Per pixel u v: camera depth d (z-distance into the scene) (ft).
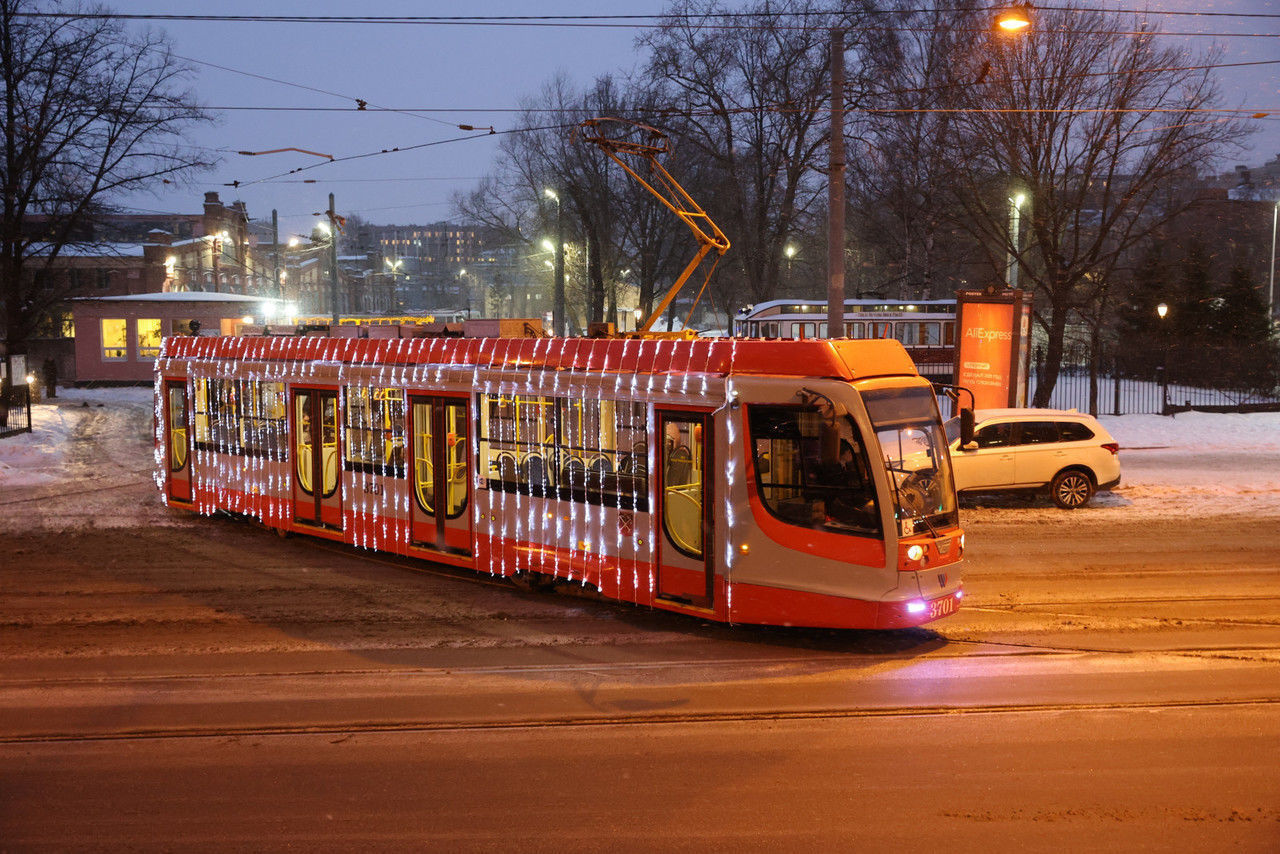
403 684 25.02
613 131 136.67
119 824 17.43
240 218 214.69
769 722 22.21
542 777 19.31
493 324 40.29
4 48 104.22
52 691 24.58
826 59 118.01
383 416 38.75
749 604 28.25
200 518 49.14
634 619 31.37
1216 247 174.19
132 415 92.84
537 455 33.65
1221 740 20.88
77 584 35.96
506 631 30.01
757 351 28.48
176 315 125.70
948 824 17.17
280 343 43.78
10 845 16.69
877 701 23.48
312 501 42.01
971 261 119.65
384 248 579.07
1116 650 27.35
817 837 16.72
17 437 73.92
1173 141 77.46
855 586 26.81
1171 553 39.17
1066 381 109.60
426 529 37.40
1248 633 28.84
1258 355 96.68
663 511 30.07
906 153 118.11
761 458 28.02
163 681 25.32
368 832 17.06
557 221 154.20
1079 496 49.11
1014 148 80.07
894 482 26.94
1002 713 22.62
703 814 17.65
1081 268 86.07
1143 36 75.56
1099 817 17.37
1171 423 79.97
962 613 31.40
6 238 108.17
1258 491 52.85
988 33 81.15
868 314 109.50
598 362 31.94
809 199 135.33
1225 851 16.14
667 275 163.32
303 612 32.22
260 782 19.17
